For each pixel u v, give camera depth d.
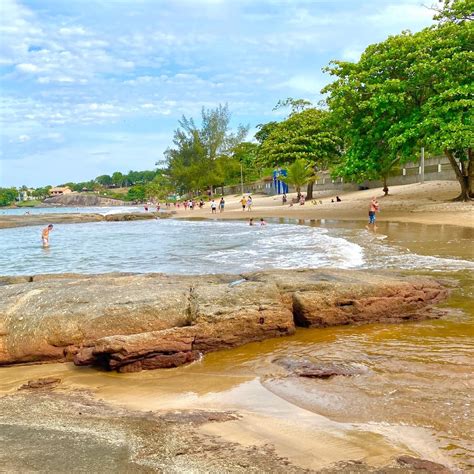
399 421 4.23
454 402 4.61
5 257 19.31
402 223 23.81
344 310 7.79
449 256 13.27
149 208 91.44
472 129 24.75
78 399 5.09
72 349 6.61
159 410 4.67
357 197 44.69
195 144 95.88
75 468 3.33
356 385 5.16
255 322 7.05
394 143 26.86
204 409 4.67
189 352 6.39
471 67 25.75
